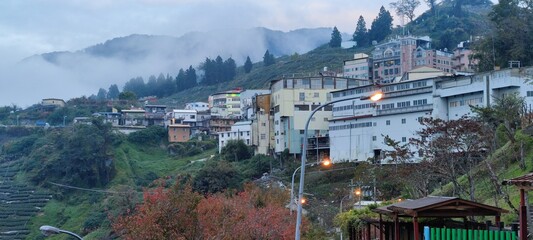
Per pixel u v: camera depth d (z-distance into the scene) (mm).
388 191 55375
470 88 72312
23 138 141000
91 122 125312
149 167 121312
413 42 141125
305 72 177875
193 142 132250
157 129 137750
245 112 137375
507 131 47750
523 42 87375
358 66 141875
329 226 57031
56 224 99438
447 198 22156
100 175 115750
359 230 37406
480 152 45875
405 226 26328
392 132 81625
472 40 141250
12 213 103625
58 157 117312
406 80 89438
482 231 19062
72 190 111875
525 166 43438
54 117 165625
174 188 35188
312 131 97750
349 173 79062
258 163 95625
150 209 34094
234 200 50156
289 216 46906
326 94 98812
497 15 94375
